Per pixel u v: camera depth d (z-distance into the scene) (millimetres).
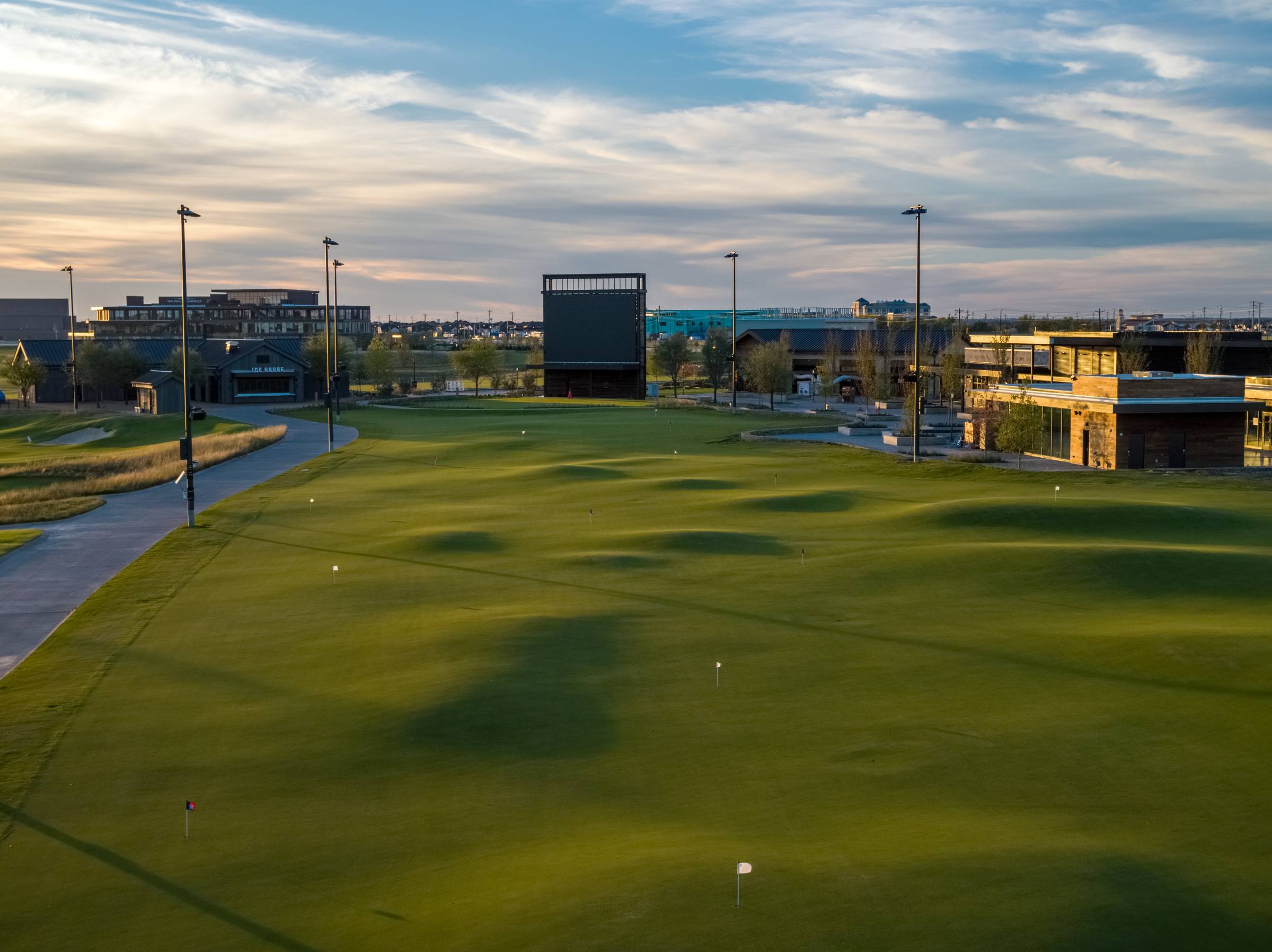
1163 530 40844
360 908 14648
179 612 32312
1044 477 56938
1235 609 29109
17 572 39062
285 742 21375
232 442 82688
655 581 34938
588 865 15422
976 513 43750
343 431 97062
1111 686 23188
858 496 52312
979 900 13805
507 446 80188
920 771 19031
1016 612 29828
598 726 21922
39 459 81312
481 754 20578
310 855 16500
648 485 57031
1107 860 14984
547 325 157125
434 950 13328
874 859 15211
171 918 14625
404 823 17594
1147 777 18406
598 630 28938
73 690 24891
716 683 24438
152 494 59656
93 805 18641
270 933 14055
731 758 20062
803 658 26172
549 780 19266
